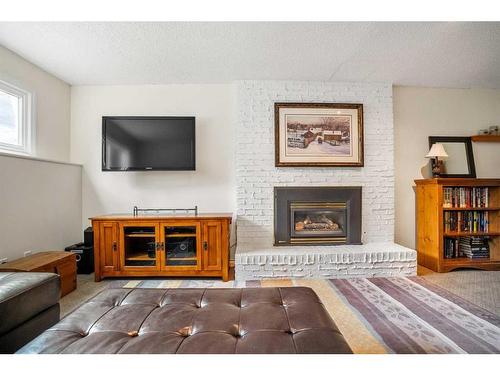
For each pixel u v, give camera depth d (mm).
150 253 2652
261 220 2959
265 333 977
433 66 2652
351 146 2994
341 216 3041
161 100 3109
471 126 3250
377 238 3027
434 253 2818
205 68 2695
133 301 1261
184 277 2674
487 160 3238
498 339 1534
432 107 3219
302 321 1061
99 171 3111
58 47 2289
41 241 2541
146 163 2859
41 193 2545
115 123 2842
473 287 2342
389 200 3029
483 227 2904
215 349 892
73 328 1029
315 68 2691
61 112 2967
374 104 3031
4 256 2174
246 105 2961
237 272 2590
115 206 3111
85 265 2771
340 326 1689
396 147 3205
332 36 2115
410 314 1849
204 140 3125
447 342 1505
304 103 2936
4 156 2166
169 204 3117
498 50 2342
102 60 2523
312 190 2959
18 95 2502
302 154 2959
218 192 3131
